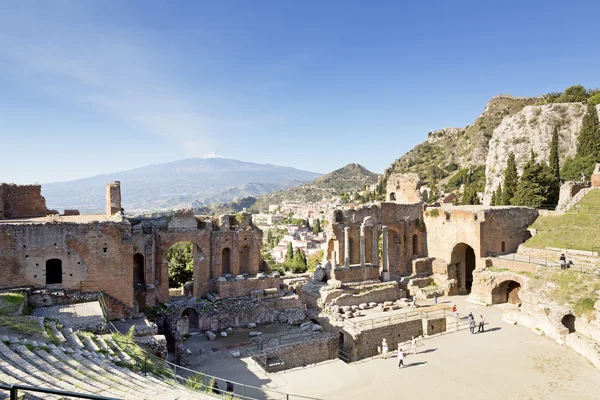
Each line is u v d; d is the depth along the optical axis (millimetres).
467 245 63656
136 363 23609
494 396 29531
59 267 34438
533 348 38469
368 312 48219
